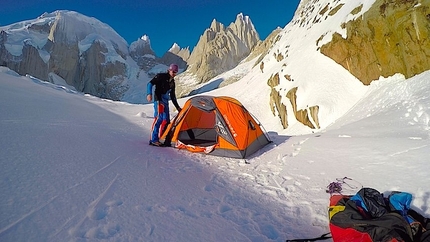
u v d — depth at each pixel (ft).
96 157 15.94
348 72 47.37
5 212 8.54
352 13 47.78
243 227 9.96
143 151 19.90
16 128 19.08
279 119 66.64
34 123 22.82
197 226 9.68
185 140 23.71
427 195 10.80
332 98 46.47
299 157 18.60
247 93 94.99
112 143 20.90
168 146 22.85
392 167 14.17
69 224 8.59
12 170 11.62
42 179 11.37
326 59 53.26
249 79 114.83
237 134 20.45
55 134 19.72
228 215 10.82
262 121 73.05
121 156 17.25
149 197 11.53
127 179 13.17
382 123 26.45
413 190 11.44
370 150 17.37
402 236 7.50
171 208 10.82
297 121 54.75
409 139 18.63
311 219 10.72
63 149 16.19
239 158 19.76
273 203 12.25
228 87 128.36
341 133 25.89
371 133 23.54
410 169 13.47
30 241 7.48
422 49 34.22
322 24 67.05
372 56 41.34
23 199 9.52
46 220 8.57
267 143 24.17
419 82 32.45
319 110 46.50
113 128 30.37
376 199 9.34
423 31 33.91
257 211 11.38
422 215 9.60
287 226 10.23
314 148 20.13
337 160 16.74
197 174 15.72
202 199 12.15
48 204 9.52
